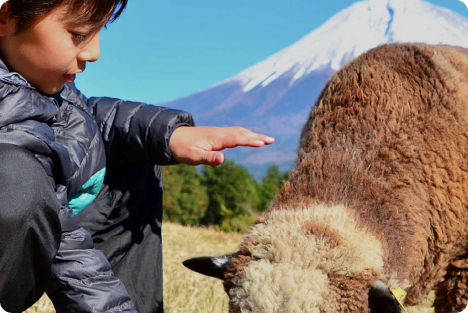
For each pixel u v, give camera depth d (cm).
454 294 381
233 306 258
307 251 257
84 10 234
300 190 315
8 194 220
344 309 249
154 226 356
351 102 365
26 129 240
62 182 259
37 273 240
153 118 326
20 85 238
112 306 253
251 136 315
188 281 641
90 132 292
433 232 353
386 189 324
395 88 364
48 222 232
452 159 352
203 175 4266
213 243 1199
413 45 391
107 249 336
